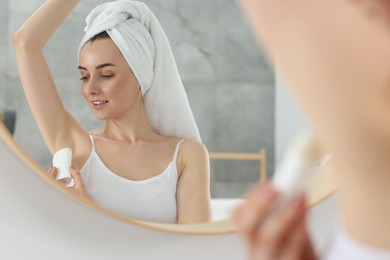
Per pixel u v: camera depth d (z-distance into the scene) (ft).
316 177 3.30
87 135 3.67
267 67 10.05
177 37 9.98
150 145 3.73
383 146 1.00
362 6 1.00
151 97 3.84
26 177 2.94
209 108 10.04
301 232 1.11
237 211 1.12
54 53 9.30
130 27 3.71
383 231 1.03
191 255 3.14
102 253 3.03
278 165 9.41
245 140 10.06
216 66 10.05
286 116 9.19
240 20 10.04
